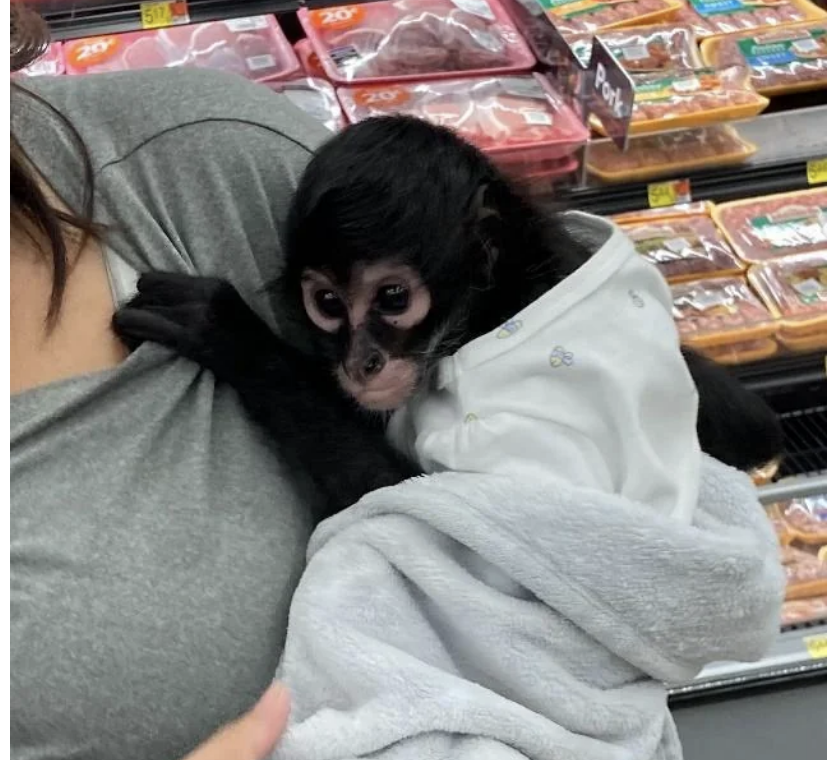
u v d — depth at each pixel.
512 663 0.76
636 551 0.75
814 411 1.81
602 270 0.83
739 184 1.63
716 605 0.77
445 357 0.82
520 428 0.78
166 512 0.77
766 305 1.57
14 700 0.71
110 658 0.72
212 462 0.81
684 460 0.84
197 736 0.75
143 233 0.84
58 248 0.77
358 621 0.76
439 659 0.78
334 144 0.80
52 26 1.65
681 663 0.80
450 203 0.78
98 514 0.75
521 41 1.74
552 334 0.81
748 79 1.60
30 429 0.75
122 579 0.74
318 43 1.69
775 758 1.55
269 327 0.88
